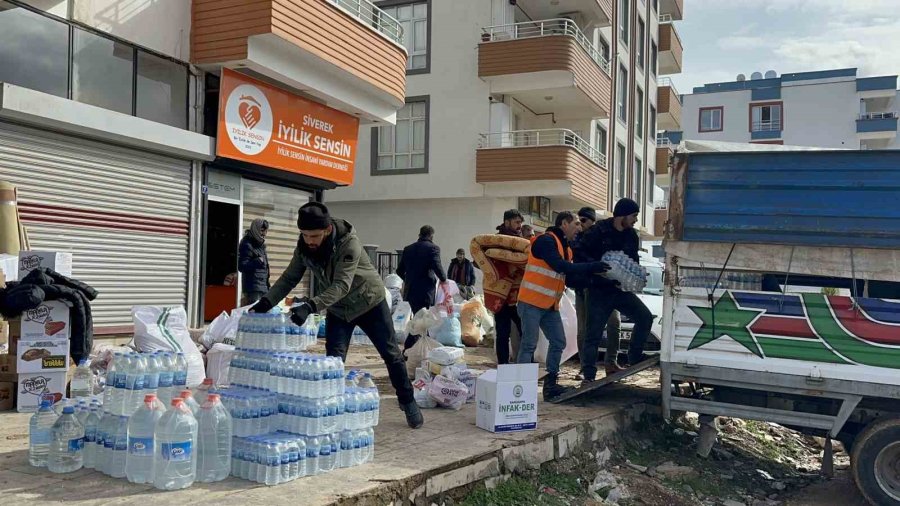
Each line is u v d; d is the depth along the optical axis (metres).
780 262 5.81
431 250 9.55
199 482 4.11
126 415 4.21
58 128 8.49
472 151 18.69
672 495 5.77
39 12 8.45
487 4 18.69
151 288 9.98
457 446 5.23
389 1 19.80
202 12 10.48
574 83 18.05
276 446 4.11
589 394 7.60
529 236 9.86
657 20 31.56
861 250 5.58
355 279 5.36
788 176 5.81
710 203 6.03
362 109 13.56
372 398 4.79
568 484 5.58
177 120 10.46
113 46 9.43
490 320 11.90
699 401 6.25
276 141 11.76
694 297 6.14
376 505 4.09
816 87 49.28
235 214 11.89
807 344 5.76
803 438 8.47
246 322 4.84
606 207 22.45
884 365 5.52
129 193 9.61
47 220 8.52
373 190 19.67
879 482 5.46
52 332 5.93
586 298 7.74
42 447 4.39
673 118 33.91
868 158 5.59
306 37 10.96
